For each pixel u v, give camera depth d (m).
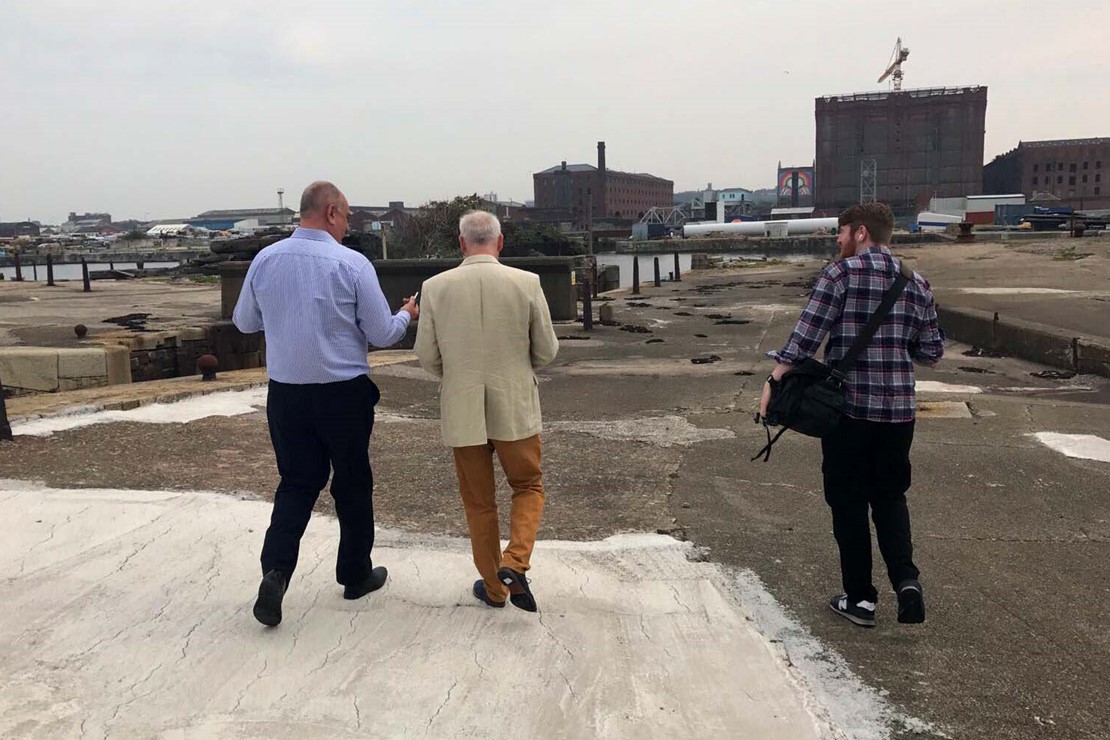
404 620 3.40
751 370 11.23
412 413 8.48
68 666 2.99
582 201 192.75
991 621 3.59
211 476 5.50
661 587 3.80
